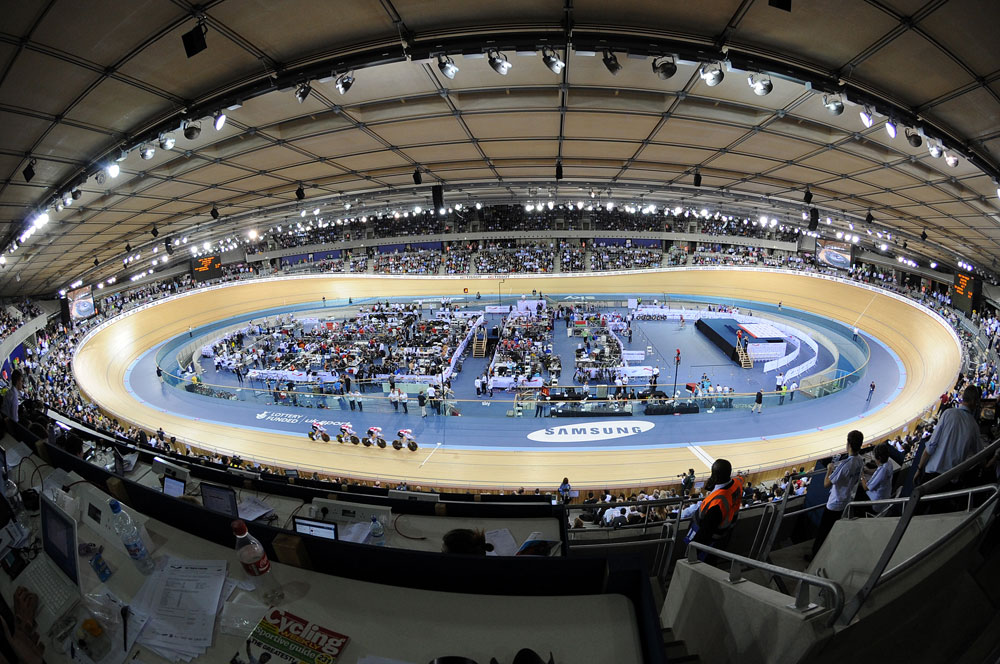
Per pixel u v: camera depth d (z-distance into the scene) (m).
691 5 6.26
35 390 24.75
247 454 21.88
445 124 11.06
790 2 5.64
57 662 2.54
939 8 5.60
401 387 27.53
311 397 26.62
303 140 11.43
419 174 15.13
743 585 3.53
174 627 2.62
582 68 8.38
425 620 2.54
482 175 17.67
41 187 11.68
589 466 20.20
